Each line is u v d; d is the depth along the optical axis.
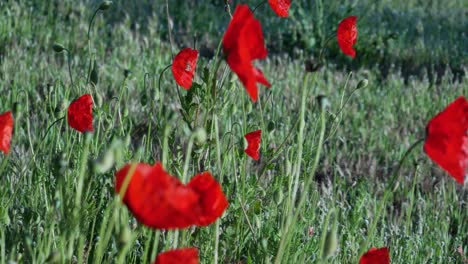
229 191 1.27
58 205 0.92
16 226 1.16
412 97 3.08
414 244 1.65
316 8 4.03
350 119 2.81
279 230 1.22
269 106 2.49
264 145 1.36
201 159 1.34
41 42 3.42
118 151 0.71
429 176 2.27
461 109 0.80
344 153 2.39
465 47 4.22
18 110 1.15
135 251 1.14
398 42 4.14
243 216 1.29
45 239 0.99
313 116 2.47
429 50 4.07
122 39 3.56
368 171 2.29
